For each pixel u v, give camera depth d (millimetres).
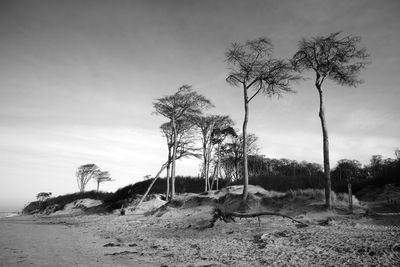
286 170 64812
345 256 9797
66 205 51781
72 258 10930
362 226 15453
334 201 21469
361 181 35312
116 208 40125
